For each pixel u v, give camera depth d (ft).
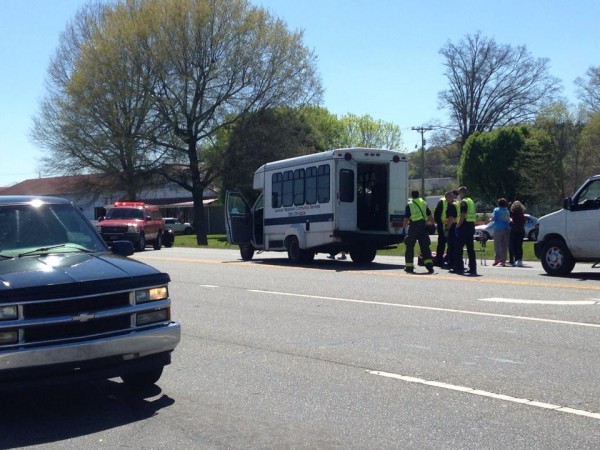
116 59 150.92
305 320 36.86
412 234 59.26
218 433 19.97
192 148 159.84
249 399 23.17
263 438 19.45
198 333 34.24
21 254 23.89
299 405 22.36
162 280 22.89
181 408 22.44
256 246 77.87
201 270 65.57
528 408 21.34
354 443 18.88
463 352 28.55
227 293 48.26
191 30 151.02
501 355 27.89
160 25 150.51
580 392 22.79
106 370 21.25
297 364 27.55
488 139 184.44
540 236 55.88
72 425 20.99
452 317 36.32
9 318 19.99
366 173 70.23
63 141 160.86
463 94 226.99
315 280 54.54
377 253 91.09
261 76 155.63
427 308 39.29
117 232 104.94
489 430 19.52
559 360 26.94
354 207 67.21
